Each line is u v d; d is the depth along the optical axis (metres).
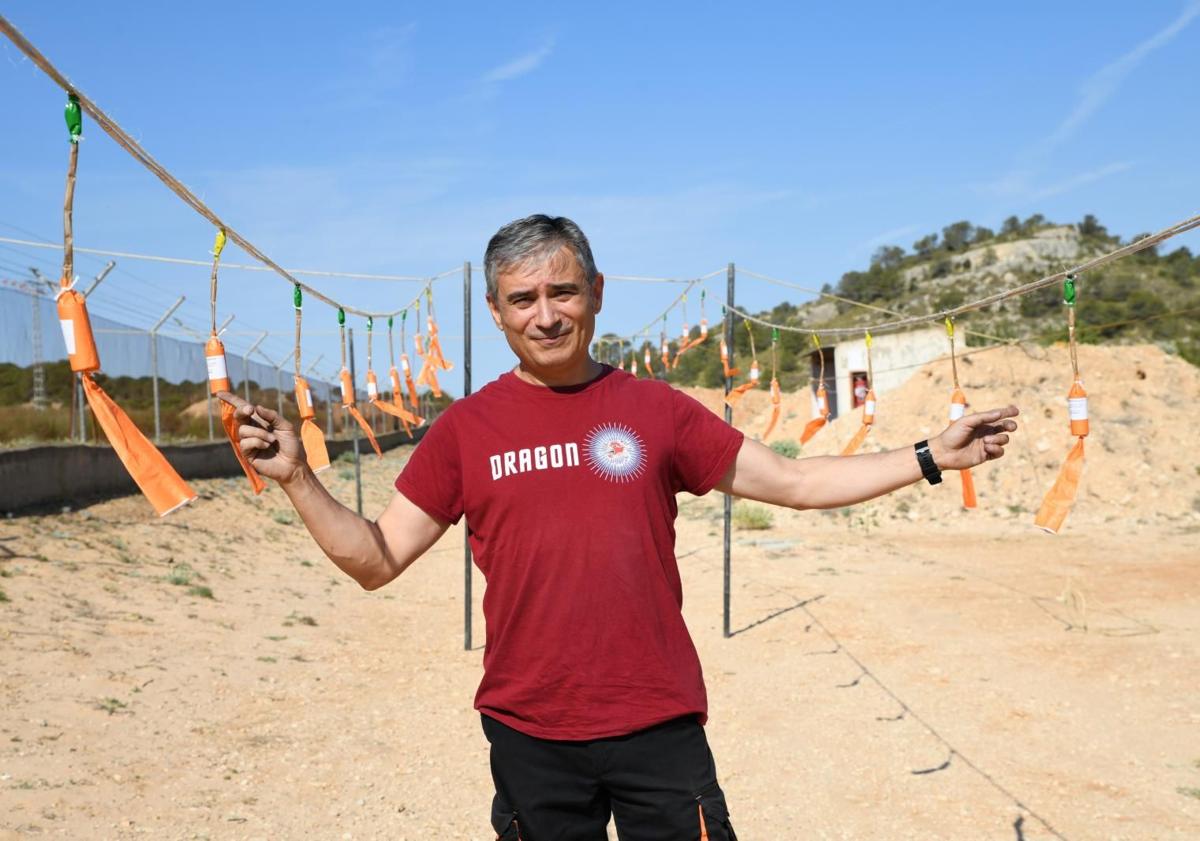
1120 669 8.68
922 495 20.56
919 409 24.12
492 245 2.60
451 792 6.13
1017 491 20.27
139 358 23.78
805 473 2.72
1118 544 16.06
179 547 14.23
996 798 5.95
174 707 7.51
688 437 2.70
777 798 6.05
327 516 2.47
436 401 55.06
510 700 2.58
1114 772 6.34
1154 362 25.69
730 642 10.32
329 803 5.89
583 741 2.54
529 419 2.61
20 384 21.09
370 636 10.83
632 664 2.53
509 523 2.56
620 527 2.55
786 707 7.97
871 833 5.50
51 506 14.38
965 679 8.58
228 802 5.78
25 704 7.01
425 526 2.68
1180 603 11.33
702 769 2.58
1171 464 20.58
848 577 13.82
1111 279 65.06
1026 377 24.14
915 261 99.19
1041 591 12.26
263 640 10.03
